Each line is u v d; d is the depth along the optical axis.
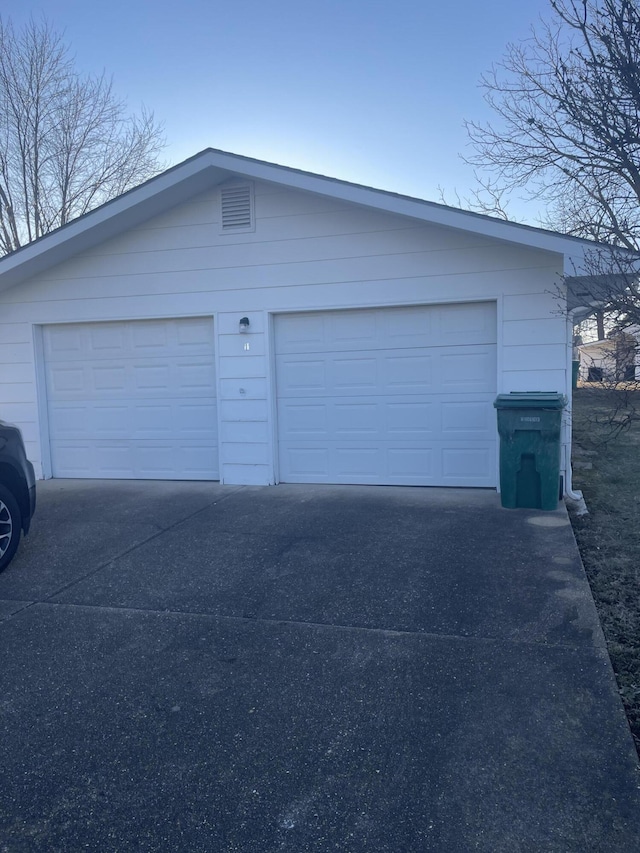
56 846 2.94
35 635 4.95
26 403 10.38
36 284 10.16
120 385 10.17
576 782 3.21
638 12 5.66
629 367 6.04
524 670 4.20
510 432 7.70
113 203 8.84
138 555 6.61
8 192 21.86
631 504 8.21
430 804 3.10
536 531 6.91
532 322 8.33
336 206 8.88
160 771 3.40
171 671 4.37
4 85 21.33
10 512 6.28
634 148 5.45
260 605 5.34
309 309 9.09
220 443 9.61
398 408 9.03
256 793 3.22
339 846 2.88
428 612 5.08
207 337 9.73
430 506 7.98
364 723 3.73
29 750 3.60
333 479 9.36
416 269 8.66
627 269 6.01
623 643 4.60
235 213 9.27
